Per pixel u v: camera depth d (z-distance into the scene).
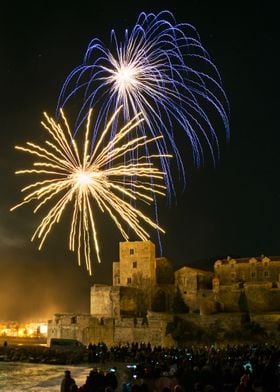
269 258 141.38
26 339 151.50
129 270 144.38
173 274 152.50
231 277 142.88
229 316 113.62
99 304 137.25
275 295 128.88
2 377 68.88
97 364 83.62
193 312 135.38
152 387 37.66
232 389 33.41
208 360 51.31
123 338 120.56
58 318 127.00
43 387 58.59
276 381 34.94
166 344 113.56
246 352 66.00
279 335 108.12
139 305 139.00
